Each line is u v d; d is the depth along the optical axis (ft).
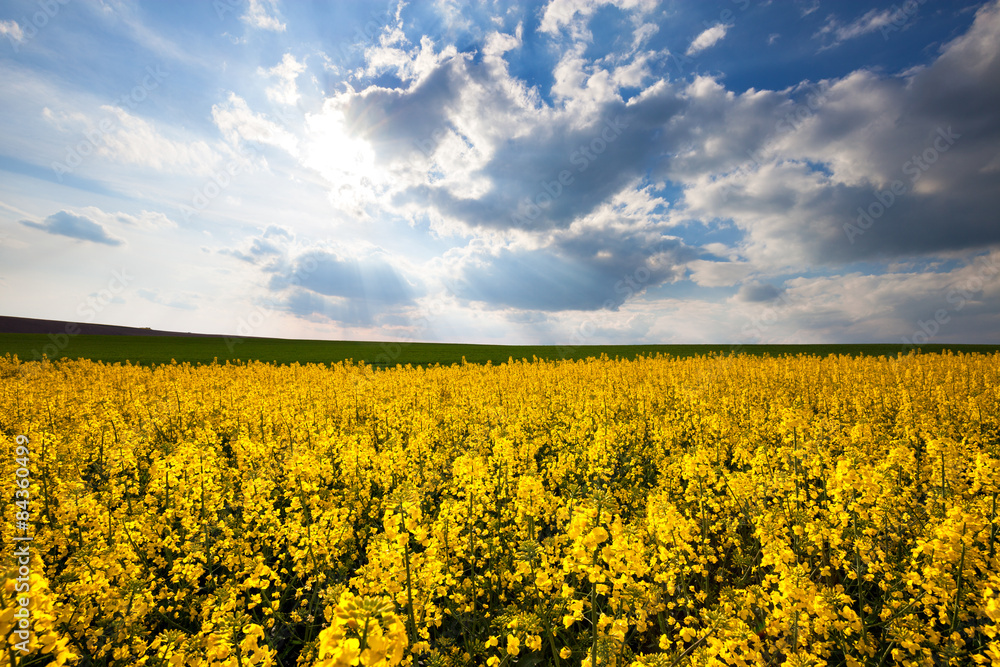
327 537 17.16
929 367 62.18
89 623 13.14
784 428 26.71
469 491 17.25
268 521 19.47
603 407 40.37
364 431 36.35
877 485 14.99
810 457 21.53
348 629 6.40
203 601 15.52
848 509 15.51
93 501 19.44
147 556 18.22
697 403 39.50
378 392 54.03
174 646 11.57
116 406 46.98
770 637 12.55
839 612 11.27
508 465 21.50
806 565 13.80
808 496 20.17
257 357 142.92
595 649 10.59
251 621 14.99
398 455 23.98
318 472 22.77
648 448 32.01
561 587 12.16
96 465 30.25
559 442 33.42
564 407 46.39
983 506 15.12
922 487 20.56
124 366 101.04
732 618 12.02
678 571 14.26
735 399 43.32
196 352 151.43
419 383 60.03
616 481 26.27
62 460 24.72
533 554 12.67
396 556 11.50
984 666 11.89
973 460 21.86
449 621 15.93
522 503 16.34
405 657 11.26
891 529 16.65
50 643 8.63
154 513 20.06
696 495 19.75
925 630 12.77
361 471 23.90
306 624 15.20
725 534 18.42
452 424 38.50
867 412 38.60
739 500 19.15
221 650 9.47
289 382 70.03
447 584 14.33
